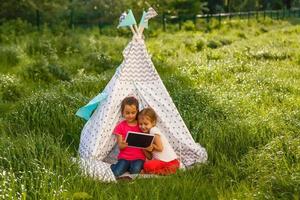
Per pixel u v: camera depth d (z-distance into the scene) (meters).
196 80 14.64
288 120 9.47
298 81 14.66
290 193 6.46
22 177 6.89
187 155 8.29
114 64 18.06
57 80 14.99
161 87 8.40
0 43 22.52
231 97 11.91
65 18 36.47
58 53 20.34
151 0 40.88
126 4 37.91
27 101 10.77
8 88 13.30
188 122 9.57
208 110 10.33
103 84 13.18
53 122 9.71
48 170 7.03
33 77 15.45
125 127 7.97
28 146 7.86
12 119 10.10
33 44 20.89
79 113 8.49
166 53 21.23
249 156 7.82
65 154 7.79
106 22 37.50
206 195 7.02
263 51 20.41
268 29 36.97
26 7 33.59
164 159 7.85
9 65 17.56
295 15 55.88
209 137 8.80
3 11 33.28
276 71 16.19
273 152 7.62
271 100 12.01
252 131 8.94
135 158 7.84
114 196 6.72
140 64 8.28
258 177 7.18
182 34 30.97
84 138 8.29
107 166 7.67
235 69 16.28
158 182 7.33
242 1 63.94
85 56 18.81
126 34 29.44
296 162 7.38
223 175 7.60
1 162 7.50
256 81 13.93
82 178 7.20
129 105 7.88
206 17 41.97
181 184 7.20
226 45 25.66
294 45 24.55
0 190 6.46
